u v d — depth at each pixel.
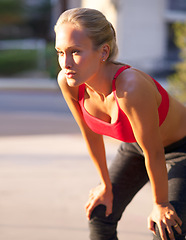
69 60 3.61
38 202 8.87
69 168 11.38
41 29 76.12
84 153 13.09
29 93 33.25
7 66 46.78
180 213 4.15
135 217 8.07
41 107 25.45
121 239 7.08
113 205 4.83
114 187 4.88
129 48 39.25
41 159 12.31
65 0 36.84
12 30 77.00
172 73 39.62
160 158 4.04
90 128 4.43
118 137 4.19
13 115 21.81
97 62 3.68
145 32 39.53
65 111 23.69
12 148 13.78
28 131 16.97
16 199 9.03
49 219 7.98
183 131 4.52
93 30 3.57
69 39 3.55
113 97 3.93
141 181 4.99
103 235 4.84
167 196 4.20
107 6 39.19
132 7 38.84
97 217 4.79
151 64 39.72
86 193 9.46
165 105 4.19
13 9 72.25
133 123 3.86
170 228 4.09
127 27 38.97
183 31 18.81
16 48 55.62
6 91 34.44
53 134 16.30
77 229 7.54
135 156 4.89
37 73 46.44
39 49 49.84
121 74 3.83
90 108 4.22
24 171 11.12
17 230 7.45
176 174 4.38
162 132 4.37
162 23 39.97
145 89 3.76
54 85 35.91
